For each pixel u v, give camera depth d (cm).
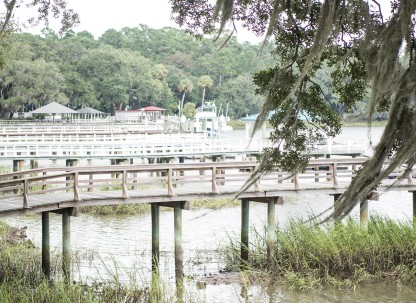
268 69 1496
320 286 1908
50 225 2895
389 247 2002
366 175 948
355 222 2127
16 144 4153
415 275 1967
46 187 3375
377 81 973
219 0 1113
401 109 937
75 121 8444
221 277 1995
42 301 1547
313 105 1445
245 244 2153
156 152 4366
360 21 1116
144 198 2045
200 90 11862
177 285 1869
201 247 2403
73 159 4141
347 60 1410
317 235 1970
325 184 2319
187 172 4269
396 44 955
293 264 1988
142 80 10831
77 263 1941
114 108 10731
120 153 4425
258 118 1230
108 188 3406
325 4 1055
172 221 2997
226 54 11944
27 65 8538
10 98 8675
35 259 1998
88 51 10819
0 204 1878
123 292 1694
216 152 4325
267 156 1359
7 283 1590
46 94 8900
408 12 927
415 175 2433
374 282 1952
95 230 2772
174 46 13575
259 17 1538
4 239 2264
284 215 3133
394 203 3609
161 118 9200
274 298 1811
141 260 2200
